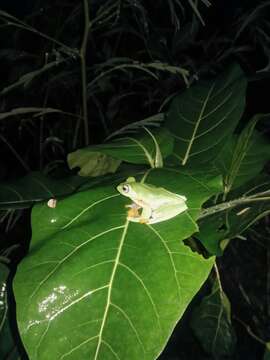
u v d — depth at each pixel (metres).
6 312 0.41
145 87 0.94
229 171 0.40
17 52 0.81
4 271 0.42
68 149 0.83
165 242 0.26
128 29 0.83
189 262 0.25
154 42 0.84
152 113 0.92
